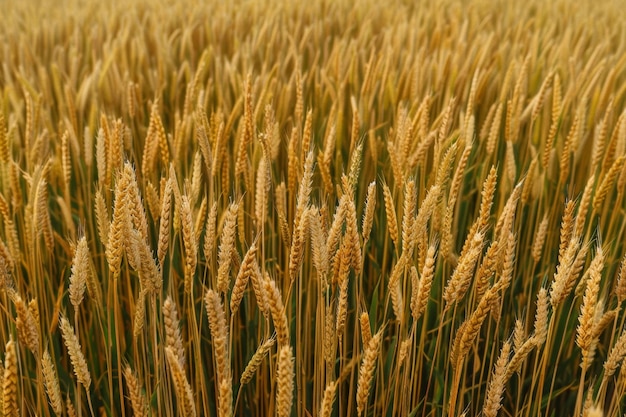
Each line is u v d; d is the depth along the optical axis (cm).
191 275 92
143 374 117
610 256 132
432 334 122
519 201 132
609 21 356
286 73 227
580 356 124
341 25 307
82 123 164
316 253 91
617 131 127
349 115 174
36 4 430
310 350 116
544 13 345
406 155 116
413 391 108
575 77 192
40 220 113
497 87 183
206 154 113
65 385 116
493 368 117
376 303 109
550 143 132
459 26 305
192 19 295
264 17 324
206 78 202
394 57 221
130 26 299
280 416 81
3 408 79
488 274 89
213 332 81
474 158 148
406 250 93
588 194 98
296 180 118
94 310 122
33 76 210
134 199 93
